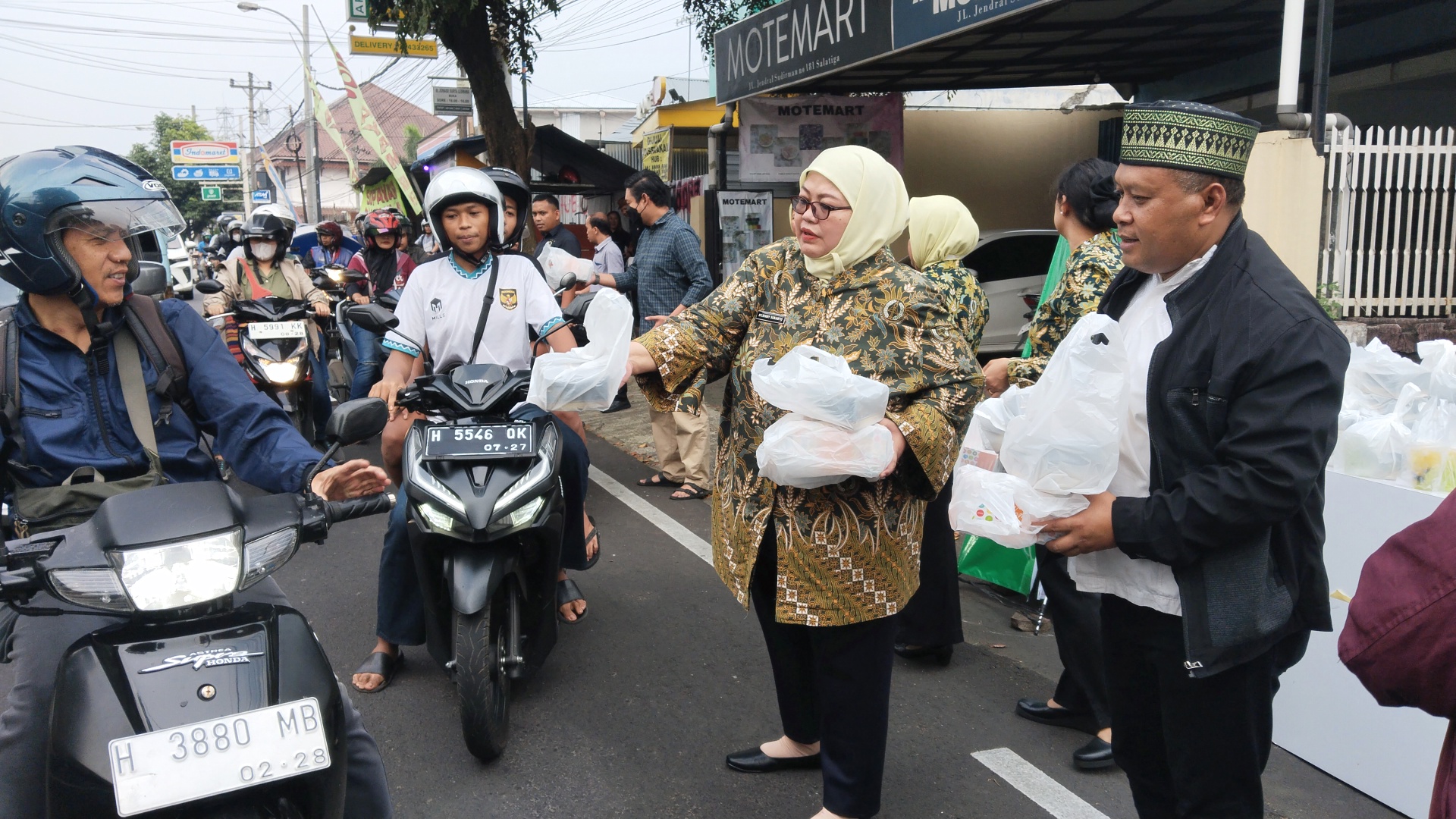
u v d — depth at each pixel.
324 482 2.13
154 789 1.72
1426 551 1.35
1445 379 2.90
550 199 7.28
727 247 9.98
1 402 2.18
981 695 3.54
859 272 2.40
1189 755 2.01
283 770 1.81
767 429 2.21
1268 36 8.64
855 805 2.52
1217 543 1.84
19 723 2.06
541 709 3.44
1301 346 1.79
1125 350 1.99
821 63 8.05
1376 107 8.86
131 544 1.82
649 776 3.01
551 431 3.23
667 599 4.45
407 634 3.51
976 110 11.33
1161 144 1.89
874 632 2.48
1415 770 2.72
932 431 2.24
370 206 19.50
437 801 2.89
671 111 13.99
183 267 13.70
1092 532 1.94
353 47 22.08
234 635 1.90
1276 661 2.04
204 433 2.49
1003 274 9.87
